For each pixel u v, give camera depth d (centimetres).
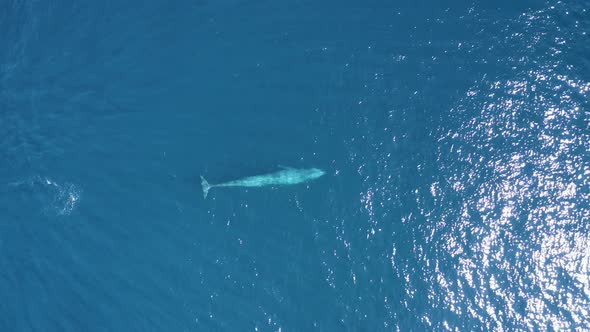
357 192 5400
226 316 5078
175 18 6191
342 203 5378
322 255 5238
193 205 5509
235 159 5612
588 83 5531
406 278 5116
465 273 5078
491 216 5234
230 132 5712
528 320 4856
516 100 5547
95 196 5603
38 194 5647
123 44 6128
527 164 5347
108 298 5209
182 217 5481
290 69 5872
